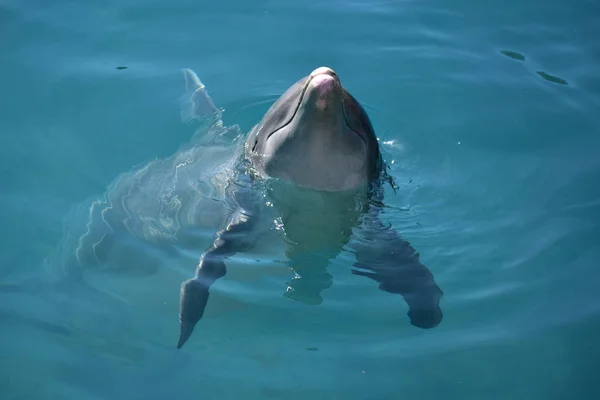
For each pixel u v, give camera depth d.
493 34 9.35
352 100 6.02
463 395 4.93
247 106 8.10
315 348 5.25
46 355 5.24
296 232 6.29
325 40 9.12
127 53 8.79
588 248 6.21
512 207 6.74
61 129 7.66
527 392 4.96
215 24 9.33
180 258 6.07
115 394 4.96
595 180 7.05
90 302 5.71
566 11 9.78
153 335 5.43
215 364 5.14
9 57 8.59
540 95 8.33
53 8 9.48
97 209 6.68
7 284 5.86
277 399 4.89
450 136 7.79
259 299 5.62
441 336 5.36
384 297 5.63
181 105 8.04
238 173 6.62
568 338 5.35
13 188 6.86
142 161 7.30
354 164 6.07
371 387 4.97
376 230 6.31
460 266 6.04
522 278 5.90
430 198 6.84
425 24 9.48
